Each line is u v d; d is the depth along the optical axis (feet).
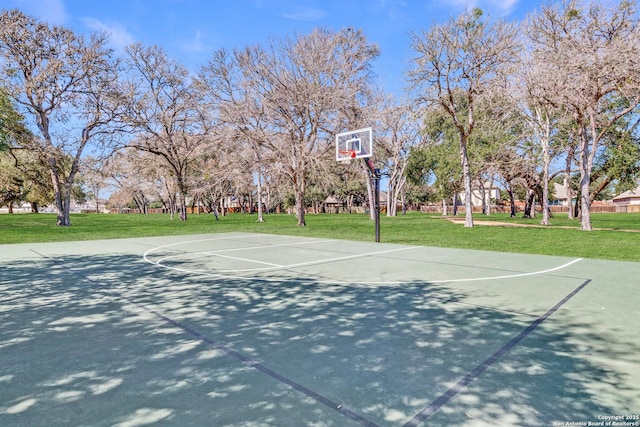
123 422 7.11
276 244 41.63
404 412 7.37
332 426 6.90
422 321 13.30
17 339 11.72
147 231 66.85
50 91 77.41
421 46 59.88
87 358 10.19
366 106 77.05
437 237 49.44
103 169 90.94
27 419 7.22
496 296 16.87
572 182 114.21
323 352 10.53
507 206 216.95
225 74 77.92
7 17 72.69
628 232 54.54
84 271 24.44
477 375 8.97
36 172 91.56
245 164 75.31
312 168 72.69
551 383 8.53
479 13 58.34
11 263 28.17
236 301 16.39
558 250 34.24
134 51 101.35
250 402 7.82
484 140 82.58
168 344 11.23
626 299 16.06
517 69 58.39
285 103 72.90
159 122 101.50
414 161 125.49
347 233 58.59
